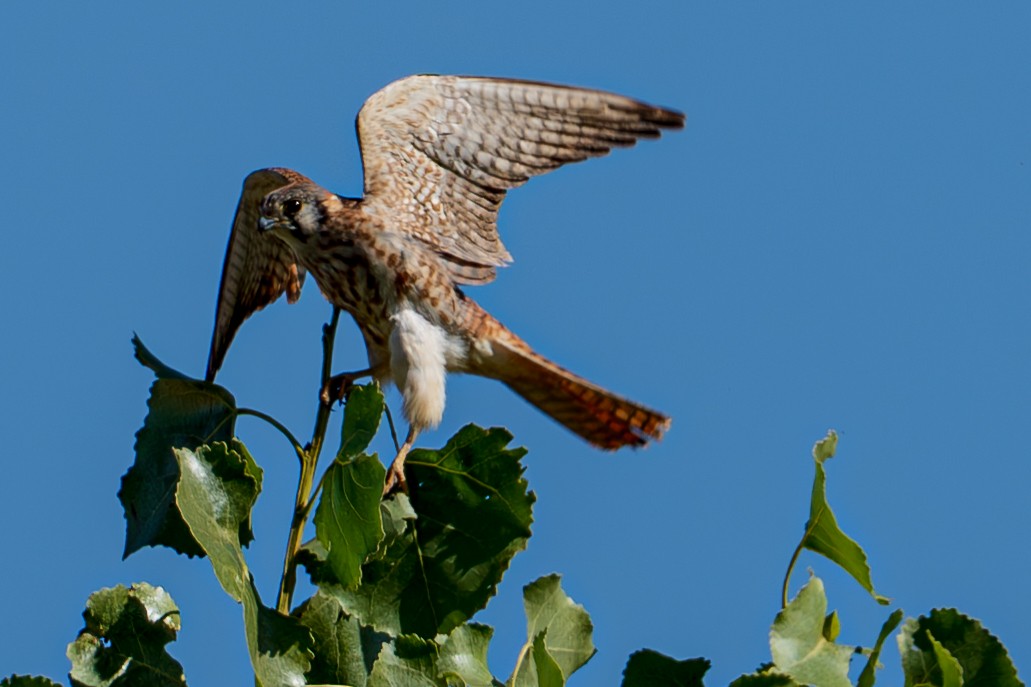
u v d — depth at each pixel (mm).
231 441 10219
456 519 11117
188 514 9273
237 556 9492
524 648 10055
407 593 10922
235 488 9602
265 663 9438
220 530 9500
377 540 9898
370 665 10516
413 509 11117
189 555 11211
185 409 11375
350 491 10023
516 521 11047
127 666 10078
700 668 9195
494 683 9836
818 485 9664
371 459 9898
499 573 10930
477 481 11148
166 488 11258
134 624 10180
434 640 9750
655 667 9273
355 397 10039
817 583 9477
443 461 11203
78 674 9969
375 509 9883
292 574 10523
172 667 10133
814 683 9188
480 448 11148
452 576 10969
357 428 10039
